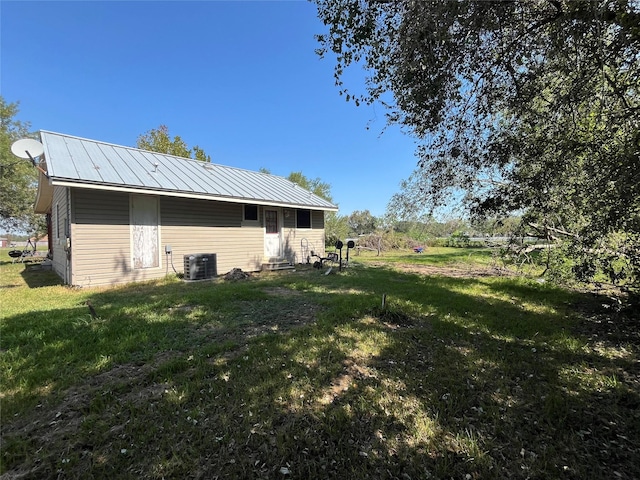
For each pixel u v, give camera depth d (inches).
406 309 202.2
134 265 313.6
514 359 130.0
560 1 115.2
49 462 68.1
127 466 67.7
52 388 97.3
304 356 125.7
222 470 67.5
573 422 88.6
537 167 163.9
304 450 74.3
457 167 190.2
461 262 542.3
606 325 181.2
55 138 334.3
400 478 67.6
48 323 157.0
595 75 135.7
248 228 419.5
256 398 94.6
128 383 100.4
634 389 107.2
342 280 320.8
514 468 71.1
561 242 248.5
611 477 69.1
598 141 141.5
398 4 127.3
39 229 737.6
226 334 150.9
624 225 151.6
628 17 98.9
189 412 86.4
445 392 103.2
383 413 90.0
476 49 135.6
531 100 150.1
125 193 306.0
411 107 147.3
